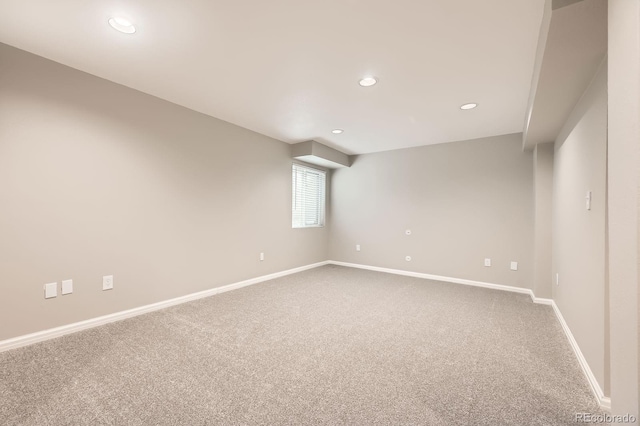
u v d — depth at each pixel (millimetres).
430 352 2156
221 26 1821
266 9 1660
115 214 2672
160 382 1722
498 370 1909
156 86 2723
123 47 2076
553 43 1512
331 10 1662
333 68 2328
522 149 3945
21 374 1784
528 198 3906
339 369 1900
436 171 4625
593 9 1258
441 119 3479
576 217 2256
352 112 3297
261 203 4293
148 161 2918
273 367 1915
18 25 1829
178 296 3215
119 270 2705
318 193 5680
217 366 1916
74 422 1385
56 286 2316
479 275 4227
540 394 1652
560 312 2854
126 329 2500
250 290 3826
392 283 4285
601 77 1685
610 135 934
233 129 3818
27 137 2166
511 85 2557
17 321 2131
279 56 2170
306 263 5266
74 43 2033
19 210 2137
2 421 1386
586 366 1846
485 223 4203
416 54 2105
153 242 2973
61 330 2336
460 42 1947
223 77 2514
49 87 2262
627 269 798
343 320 2791
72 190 2398
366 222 5355
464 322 2775
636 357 743
